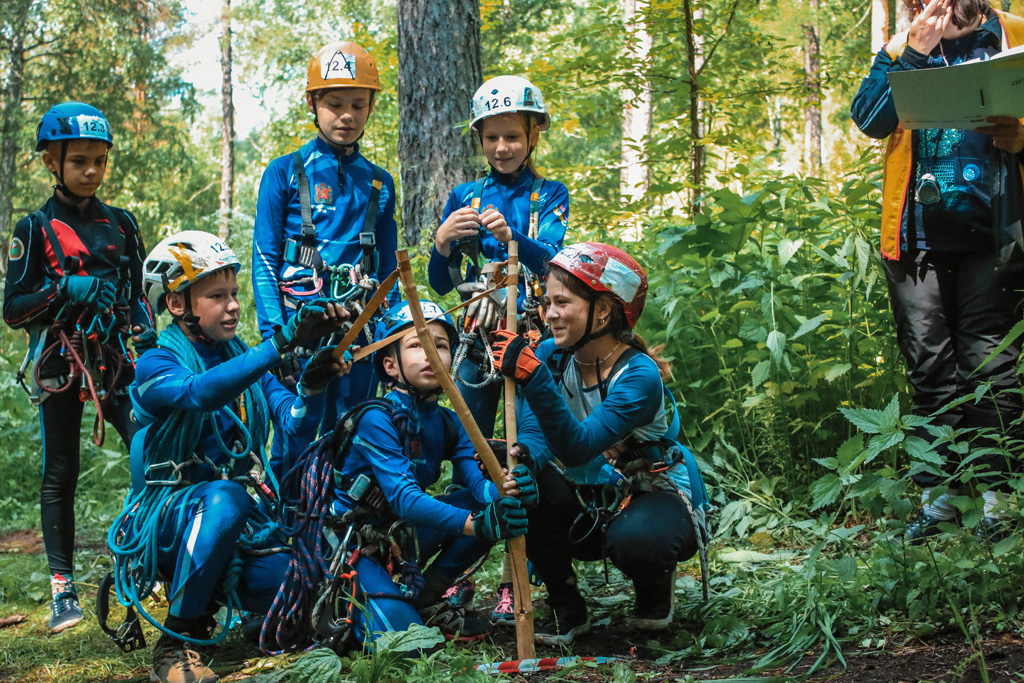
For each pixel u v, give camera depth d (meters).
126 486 6.47
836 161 14.86
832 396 4.97
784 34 9.87
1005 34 3.66
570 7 15.23
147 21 21.67
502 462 3.34
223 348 3.28
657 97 7.69
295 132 19.47
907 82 3.29
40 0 19.94
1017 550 3.02
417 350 3.21
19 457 6.45
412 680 2.68
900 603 3.09
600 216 6.83
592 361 3.18
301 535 3.19
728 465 4.89
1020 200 3.51
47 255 4.02
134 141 22.70
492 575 4.19
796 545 4.31
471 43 6.56
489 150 3.94
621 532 3.17
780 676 2.67
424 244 5.63
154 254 3.12
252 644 3.44
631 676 2.71
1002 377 3.62
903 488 3.00
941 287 3.78
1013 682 2.46
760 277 5.07
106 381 4.13
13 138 19.95
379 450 3.15
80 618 3.85
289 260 3.95
